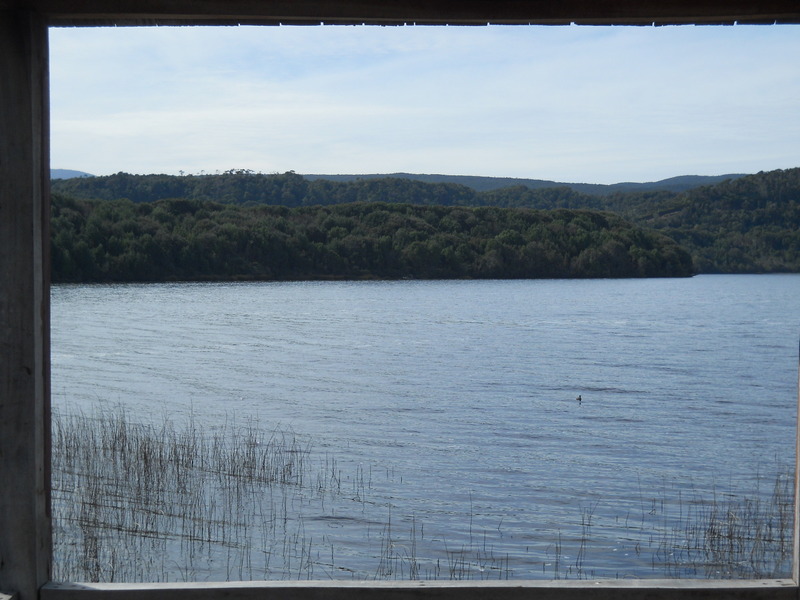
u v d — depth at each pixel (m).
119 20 2.71
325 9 2.64
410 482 12.97
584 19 2.64
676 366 35.53
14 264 2.65
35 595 2.70
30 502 2.67
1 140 2.64
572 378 30.94
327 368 33.56
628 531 9.91
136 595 2.71
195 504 10.03
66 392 24.94
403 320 60.09
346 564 8.31
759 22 2.65
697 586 2.71
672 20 2.64
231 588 2.73
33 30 2.64
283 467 13.10
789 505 10.97
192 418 19.50
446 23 2.69
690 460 15.89
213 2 2.63
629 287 104.81
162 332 48.94
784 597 2.69
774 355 40.72
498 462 15.22
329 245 105.44
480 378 30.72
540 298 84.75
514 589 2.71
